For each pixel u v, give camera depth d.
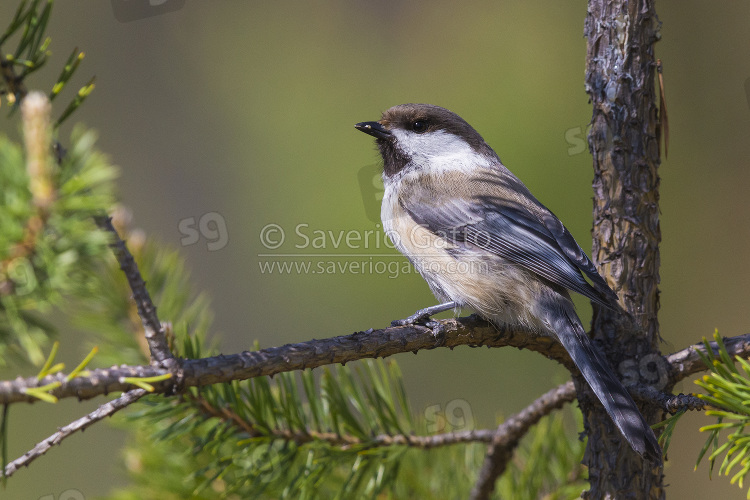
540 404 6.74
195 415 6.02
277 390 6.59
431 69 14.45
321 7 15.98
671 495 12.50
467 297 8.53
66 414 12.61
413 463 7.18
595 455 6.32
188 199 15.89
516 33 13.91
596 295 6.42
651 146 6.43
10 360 3.78
